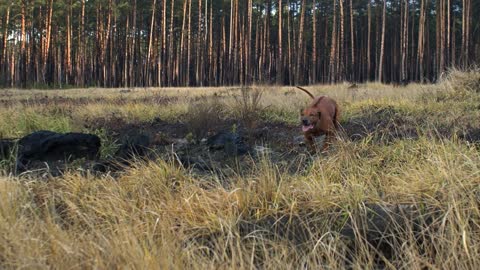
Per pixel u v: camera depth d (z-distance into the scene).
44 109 10.46
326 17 55.09
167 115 9.74
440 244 3.29
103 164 5.62
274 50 59.62
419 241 3.54
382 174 4.51
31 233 3.48
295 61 51.97
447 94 10.92
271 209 3.97
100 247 3.23
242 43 44.88
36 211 4.10
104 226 3.87
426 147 5.16
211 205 4.10
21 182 4.80
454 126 6.80
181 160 5.59
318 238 3.61
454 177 3.97
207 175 5.01
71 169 5.49
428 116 8.31
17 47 54.59
